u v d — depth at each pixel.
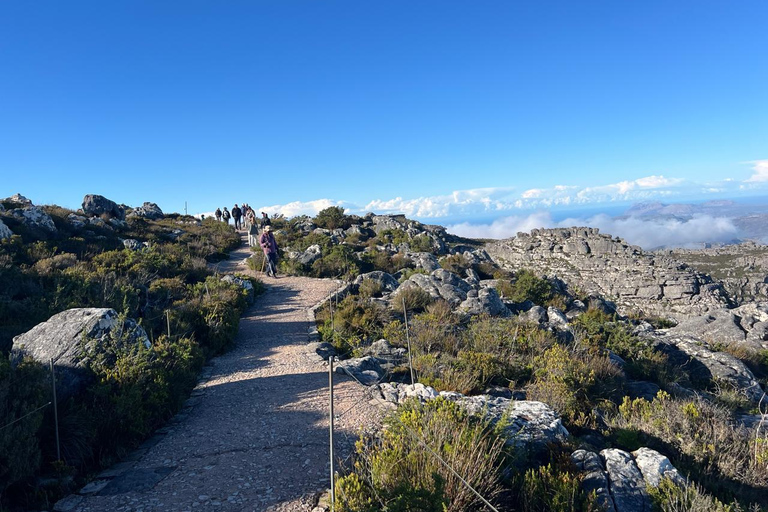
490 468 4.32
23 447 4.69
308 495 4.52
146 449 5.83
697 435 6.10
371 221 46.25
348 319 12.98
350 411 6.71
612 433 6.66
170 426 6.59
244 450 5.65
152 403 6.55
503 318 13.71
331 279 20.23
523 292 19.42
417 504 3.70
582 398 7.96
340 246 25.05
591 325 14.90
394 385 7.78
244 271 22.17
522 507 4.23
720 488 5.27
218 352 10.77
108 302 12.06
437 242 36.12
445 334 11.75
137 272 16.23
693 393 10.60
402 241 36.31
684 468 5.56
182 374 7.95
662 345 13.93
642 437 6.35
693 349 13.80
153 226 31.80
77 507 4.47
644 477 4.81
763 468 5.62
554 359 9.11
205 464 5.33
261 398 7.56
